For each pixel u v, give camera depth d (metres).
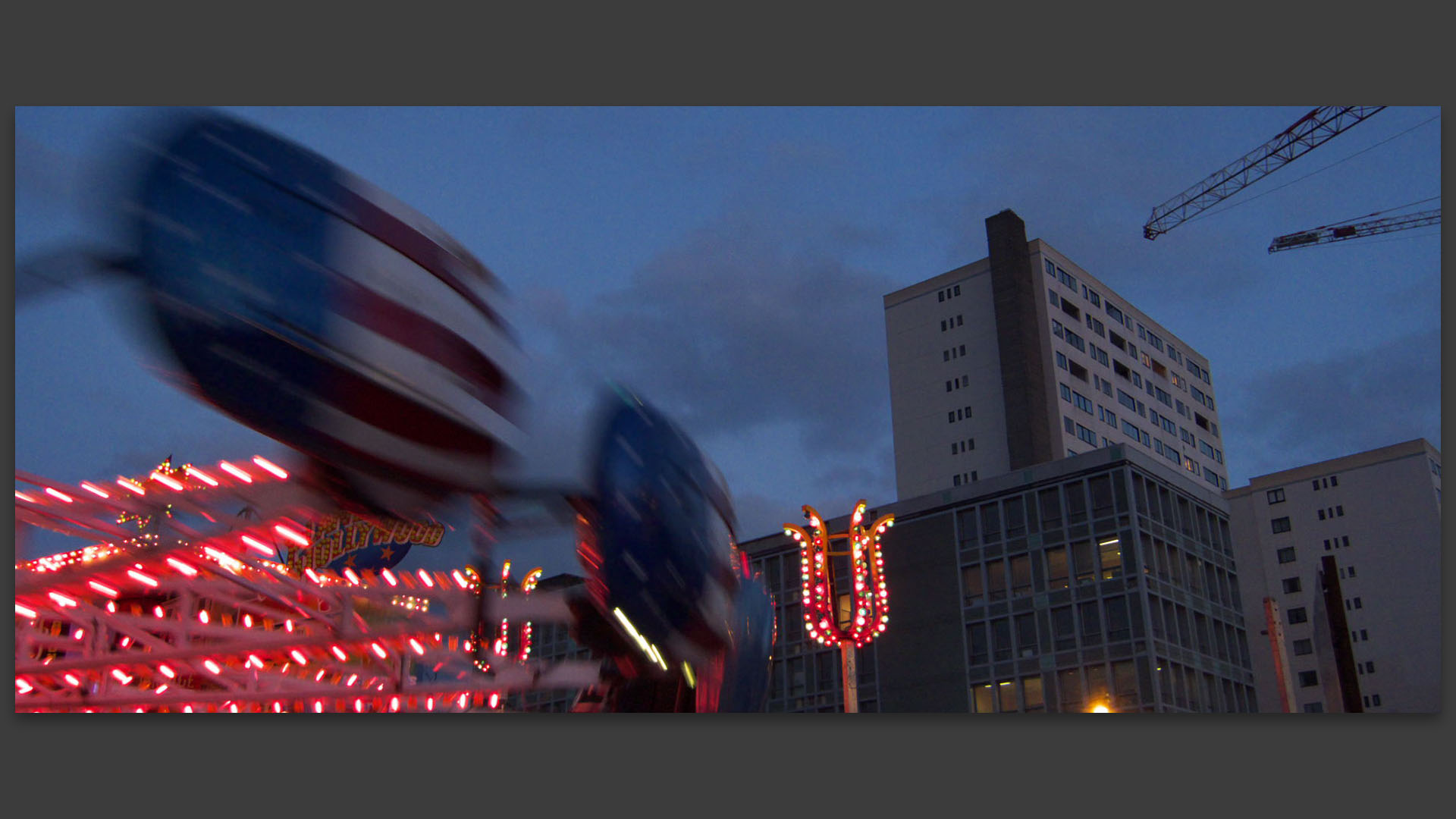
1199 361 93.25
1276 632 27.09
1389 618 64.88
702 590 8.34
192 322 6.07
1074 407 76.31
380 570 8.73
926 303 81.00
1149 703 44.88
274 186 6.17
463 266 6.94
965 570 50.94
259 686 10.62
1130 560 47.22
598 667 9.30
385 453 6.63
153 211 5.99
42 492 7.93
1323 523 68.88
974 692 48.69
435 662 10.08
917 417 78.75
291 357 6.16
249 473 7.36
